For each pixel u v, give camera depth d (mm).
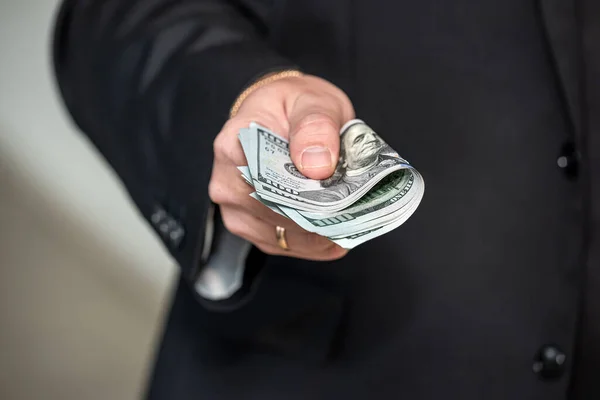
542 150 1078
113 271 3510
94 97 1162
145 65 1096
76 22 1242
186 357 1247
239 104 967
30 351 3131
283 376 1164
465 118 1079
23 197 3699
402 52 1097
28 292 3381
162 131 1036
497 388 1100
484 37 1084
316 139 824
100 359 3164
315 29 1127
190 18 1117
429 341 1098
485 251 1079
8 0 3707
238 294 1017
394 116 1095
